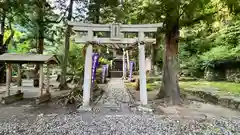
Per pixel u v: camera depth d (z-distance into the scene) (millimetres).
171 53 8539
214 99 8469
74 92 9086
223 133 4570
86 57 7355
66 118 5855
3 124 5176
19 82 11102
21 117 5980
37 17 12758
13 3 9539
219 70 15703
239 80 13477
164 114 6422
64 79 13164
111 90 12664
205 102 8578
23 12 11227
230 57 13430
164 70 8758
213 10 8438
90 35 7199
